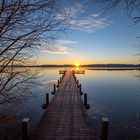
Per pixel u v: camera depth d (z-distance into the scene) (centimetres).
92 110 1279
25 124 486
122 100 1605
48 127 649
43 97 1559
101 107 1363
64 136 567
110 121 1035
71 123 696
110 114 1184
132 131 848
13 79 308
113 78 3869
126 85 2638
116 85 2645
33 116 1004
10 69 301
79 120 736
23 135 486
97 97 1748
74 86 1811
